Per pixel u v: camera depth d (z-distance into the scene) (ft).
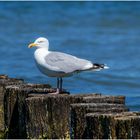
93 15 173.68
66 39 130.72
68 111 42.34
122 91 75.56
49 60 47.29
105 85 80.33
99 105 40.73
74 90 74.54
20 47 113.91
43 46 48.93
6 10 178.70
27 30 145.89
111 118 37.55
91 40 129.29
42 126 42.32
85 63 46.80
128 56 107.96
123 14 173.27
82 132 40.34
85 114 39.65
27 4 186.60
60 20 166.20
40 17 170.71
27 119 42.57
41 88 47.03
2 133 47.52
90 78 83.61
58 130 42.32
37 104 42.29
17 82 49.83
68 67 46.68
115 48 117.60
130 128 37.06
